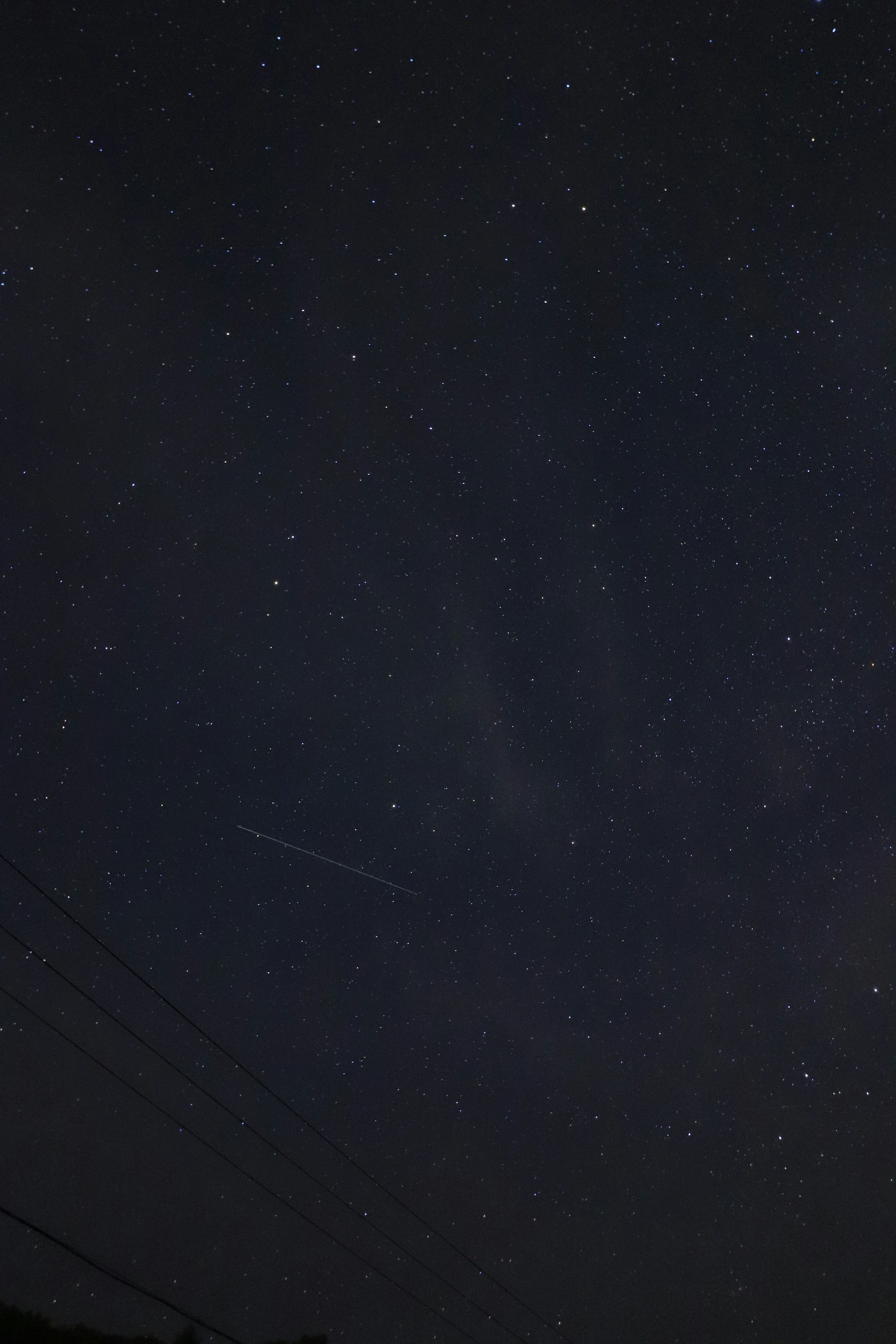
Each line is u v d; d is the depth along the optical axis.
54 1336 12.57
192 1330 13.86
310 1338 14.25
